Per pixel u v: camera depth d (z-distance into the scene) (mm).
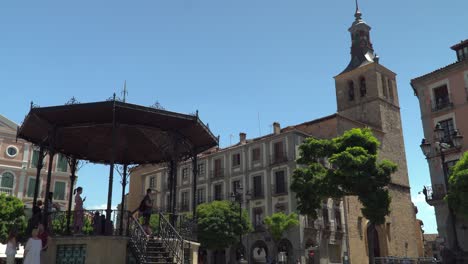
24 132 14906
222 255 51094
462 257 23281
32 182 51969
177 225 15531
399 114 59688
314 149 34000
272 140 49531
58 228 15211
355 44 62562
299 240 43406
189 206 56688
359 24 62719
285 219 42188
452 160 32781
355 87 59219
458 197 23750
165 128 14906
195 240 15773
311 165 33812
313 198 32969
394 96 59781
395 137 57312
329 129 50938
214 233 40656
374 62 57375
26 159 52000
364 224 51125
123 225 14359
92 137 16062
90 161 18375
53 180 53375
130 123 14195
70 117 13664
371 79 57469
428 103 36156
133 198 67062
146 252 12375
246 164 51562
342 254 47344
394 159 55719
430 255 77688
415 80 37219
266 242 46438
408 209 55312
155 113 13289
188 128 14891
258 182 49688
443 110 34719
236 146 53469
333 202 48188
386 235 50281
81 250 12102
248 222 43281
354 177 30891
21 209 37688
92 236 12031
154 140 16219
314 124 52688
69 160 17719
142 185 66125
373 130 53094
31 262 10039
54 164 53875
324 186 32188
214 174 55031
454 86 34469
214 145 16016
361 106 57688
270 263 42906
